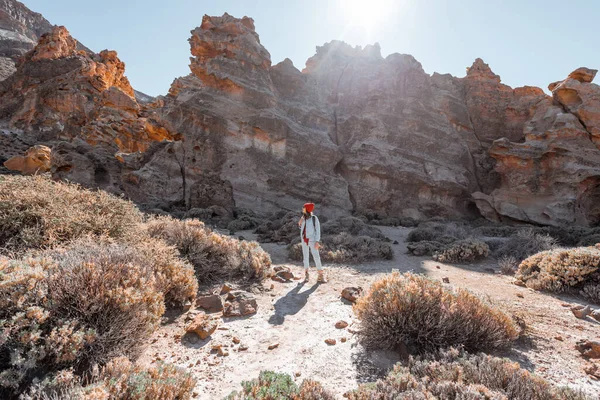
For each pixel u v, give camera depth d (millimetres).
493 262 9617
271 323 4480
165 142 22469
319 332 4199
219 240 7594
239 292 5379
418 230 13539
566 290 6309
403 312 3740
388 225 20672
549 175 21391
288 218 14734
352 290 5566
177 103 22703
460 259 9531
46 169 26062
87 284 3166
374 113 26344
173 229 7355
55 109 43938
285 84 26562
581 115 21812
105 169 20672
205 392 2836
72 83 45344
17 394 2170
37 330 2531
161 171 20375
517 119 27766
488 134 28359
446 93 28438
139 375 2346
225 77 22188
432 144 25766
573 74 23922
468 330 3564
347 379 3088
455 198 24859
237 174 20953
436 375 2809
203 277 6301
